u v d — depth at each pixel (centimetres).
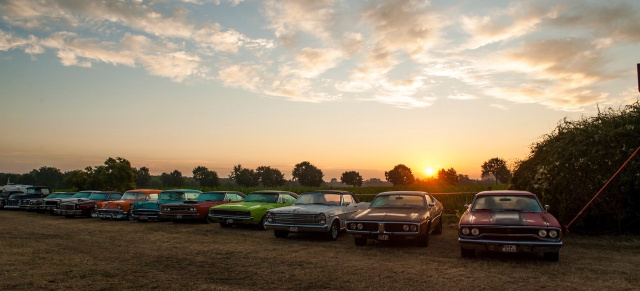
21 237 1293
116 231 1456
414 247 1061
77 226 1641
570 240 1123
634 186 1146
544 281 688
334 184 10388
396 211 1102
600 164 1184
